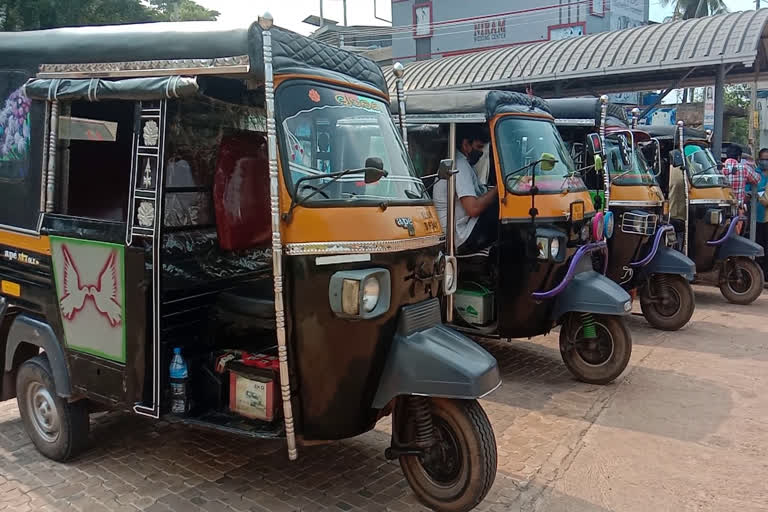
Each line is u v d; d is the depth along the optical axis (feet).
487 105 19.11
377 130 13.07
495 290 19.74
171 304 12.62
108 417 16.35
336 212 11.08
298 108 11.49
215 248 14.06
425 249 12.18
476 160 21.67
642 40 45.68
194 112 13.42
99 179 13.28
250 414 11.76
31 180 13.46
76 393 13.07
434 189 20.35
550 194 19.11
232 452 14.46
